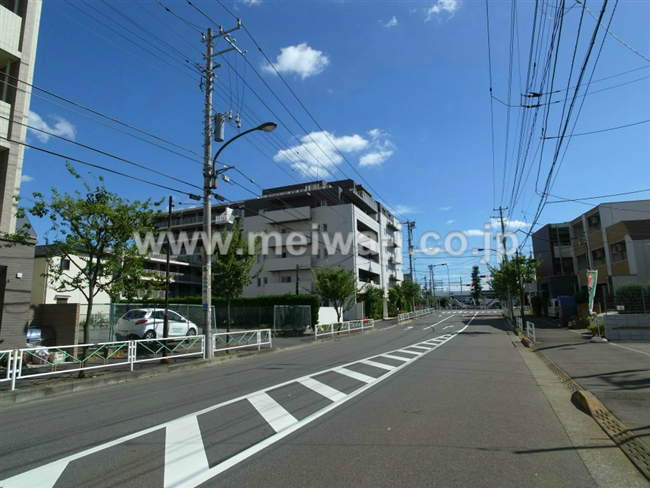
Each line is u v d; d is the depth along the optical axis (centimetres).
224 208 4728
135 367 1227
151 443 525
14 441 550
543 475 414
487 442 517
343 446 503
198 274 4772
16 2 1384
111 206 1098
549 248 4397
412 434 551
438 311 7600
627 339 1836
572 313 3219
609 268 3306
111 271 1138
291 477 411
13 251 1260
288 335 2730
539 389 864
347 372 1097
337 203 4497
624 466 437
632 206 3331
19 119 1324
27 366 1077
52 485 399
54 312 1573
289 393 827
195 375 1153
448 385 906
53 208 1034
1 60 1352
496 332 2709
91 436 564
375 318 4503
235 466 442
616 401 703
